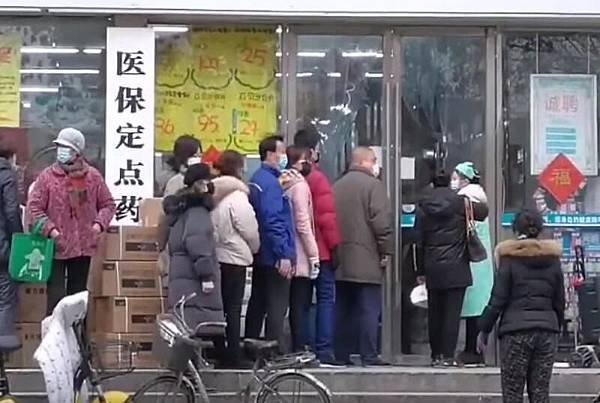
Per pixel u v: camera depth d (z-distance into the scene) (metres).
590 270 12.60
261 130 12.59
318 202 11.52
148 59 12.30
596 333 12.51
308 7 12.17
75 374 9.08
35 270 10.48
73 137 10.73
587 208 12.60
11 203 10.62
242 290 11.18
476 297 11.86
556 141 12.64
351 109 12.63
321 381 10.98
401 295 12.53
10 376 11.00
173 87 12.55
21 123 12.45
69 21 12.45
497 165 12.63
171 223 10.62
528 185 12.62
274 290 11.26
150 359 11.13
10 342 9.52
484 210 11.70
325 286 11.59
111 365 9.83
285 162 11.69
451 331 11.63
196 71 12.57
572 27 12.62
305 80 12.62
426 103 12.66
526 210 10.23
